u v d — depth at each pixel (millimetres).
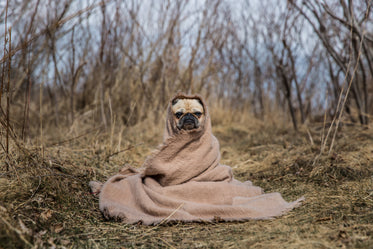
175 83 7754
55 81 6770
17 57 4352
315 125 7191
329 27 6918
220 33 8359
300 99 7391
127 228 3082
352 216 2959
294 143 6000
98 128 6262
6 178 3486
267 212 3322
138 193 3518
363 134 5801
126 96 8086
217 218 3223
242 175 5098
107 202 3494
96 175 4461
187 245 2682
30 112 7246
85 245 2676
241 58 9328
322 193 3730
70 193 3586
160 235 2916
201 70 8219
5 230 2496
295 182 4355
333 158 4762
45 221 2963
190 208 3320
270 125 8383
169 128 3822
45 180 3551
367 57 5922
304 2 6035
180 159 3637
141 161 5664
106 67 7348
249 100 9625
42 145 4137
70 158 4730
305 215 3152
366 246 2322
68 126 6910
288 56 7207
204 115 3748
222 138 7633
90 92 8141
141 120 7926
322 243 2445
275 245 2523
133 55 7746
